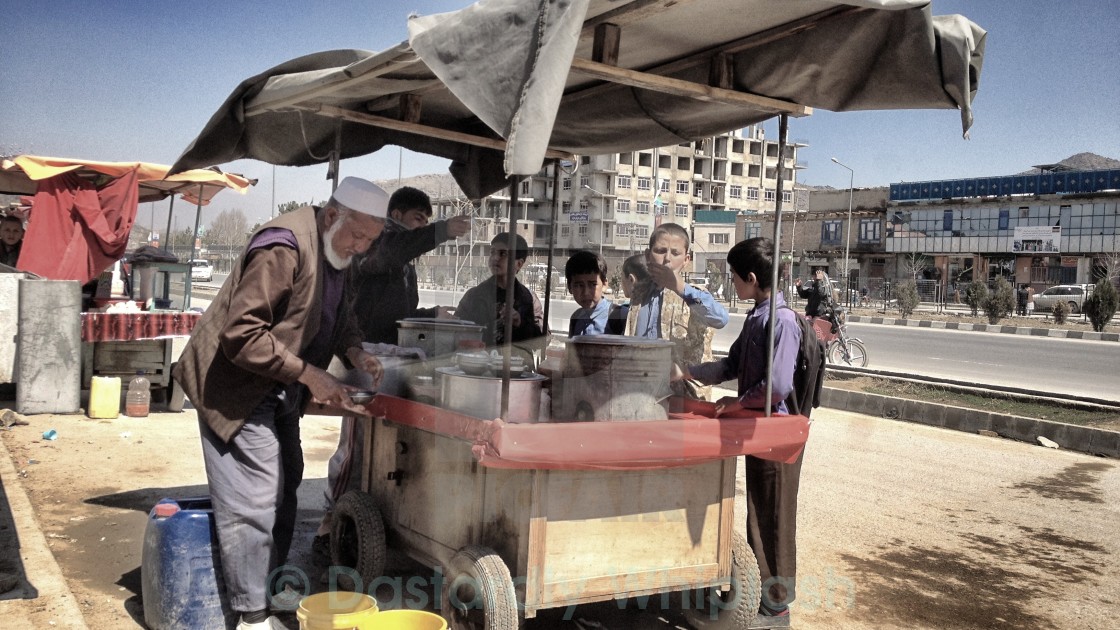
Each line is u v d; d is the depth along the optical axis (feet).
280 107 13.93
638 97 14.33
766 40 11.52
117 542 15.30
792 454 11.78
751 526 12.68
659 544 11.16
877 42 10.92
